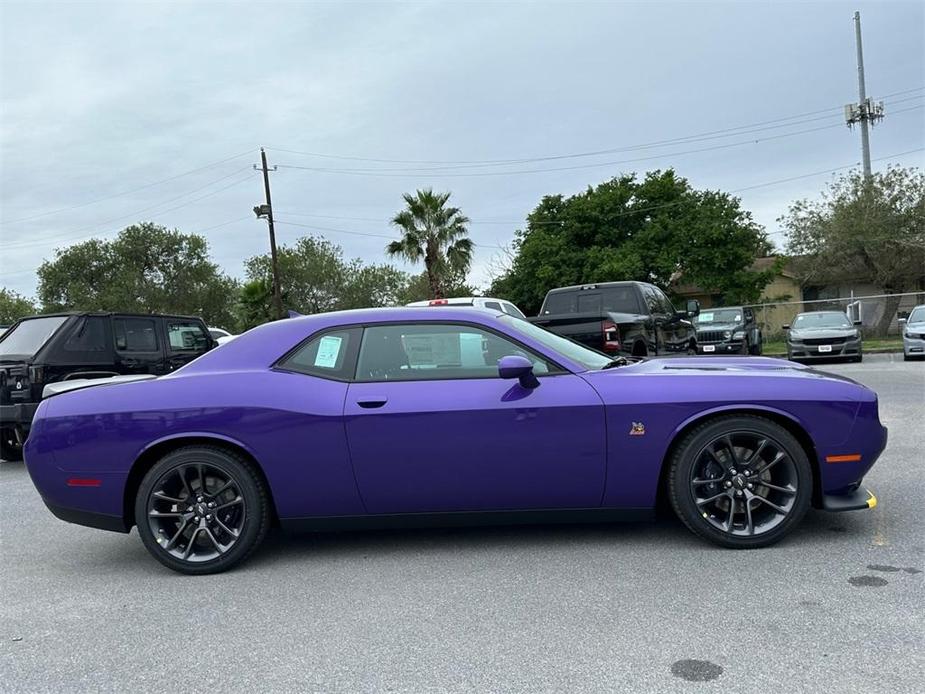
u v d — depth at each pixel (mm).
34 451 4293
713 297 35375
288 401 4148
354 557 4379
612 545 4312
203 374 4336
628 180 31766
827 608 3256
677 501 4113
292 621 3455
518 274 32844
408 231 30922
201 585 4059
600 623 3227
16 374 7914
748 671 2730
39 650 3262
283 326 4480
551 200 32719
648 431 4043
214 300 54562
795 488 4047
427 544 4539
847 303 28188
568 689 2666
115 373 8742
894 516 4586
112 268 55531
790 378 4188
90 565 4547
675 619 3225
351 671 2908
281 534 4945
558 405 4047
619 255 28922
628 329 9312
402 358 4293
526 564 4066
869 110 32781
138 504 4215
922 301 26328
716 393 4062
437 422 4066
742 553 4055
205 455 4188
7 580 4281
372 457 4098
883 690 2557
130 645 3275
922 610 3193
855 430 4043
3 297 62500
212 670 2988
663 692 2611
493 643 3088
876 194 28797
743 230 29641
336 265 53438
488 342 4297
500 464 4078
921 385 11352
